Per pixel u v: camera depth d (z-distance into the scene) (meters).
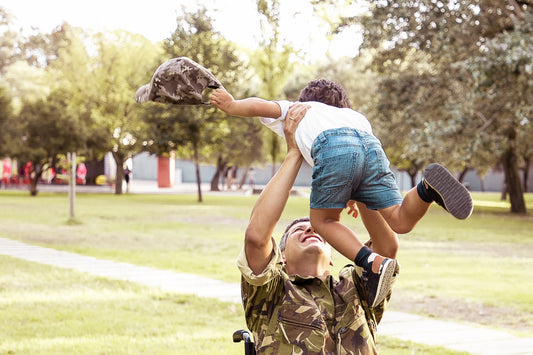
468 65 24.05
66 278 12.48
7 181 61.03
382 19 28.44
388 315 9.53
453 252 17.61
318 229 3.19
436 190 2.80
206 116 42.91
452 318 9.34
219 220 28.02
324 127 3.18
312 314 3.14
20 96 59.19
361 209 3.34
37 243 18.62
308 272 3.35
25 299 10.34
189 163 91.19
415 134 27.31
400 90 32.38
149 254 16.58
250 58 43.84
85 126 47.78
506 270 14.22
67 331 8.26
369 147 3.14
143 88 3.18
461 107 26.88
